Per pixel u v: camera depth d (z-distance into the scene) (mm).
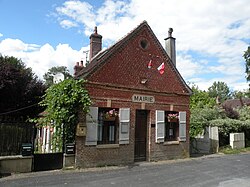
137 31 13391
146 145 13406
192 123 18312
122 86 12461
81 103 10906
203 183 8820
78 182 8539
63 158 10750
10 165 9453
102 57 12109
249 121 21500
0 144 9562
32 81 20344
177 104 14773
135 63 13172
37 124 11172
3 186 7867
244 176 10031
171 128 14742
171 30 16797
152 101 13648
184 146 14820
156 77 13984
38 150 14594
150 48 13914
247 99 55938
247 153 17359
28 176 9219
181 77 15117
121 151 12234
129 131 12586
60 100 10727
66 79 11281
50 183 8328
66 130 10945
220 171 10945
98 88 11734
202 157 15180
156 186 8273
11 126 9820
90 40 16984
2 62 18891
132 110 12812
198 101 28172
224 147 18609
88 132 11211
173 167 11727
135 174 10023
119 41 13266
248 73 41531
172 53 16531
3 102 18609
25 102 19531
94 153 11359
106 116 11773
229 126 19219
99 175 9695
